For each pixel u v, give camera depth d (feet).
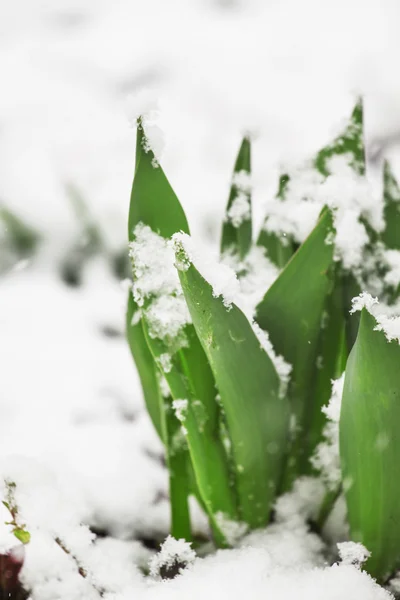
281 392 1.98
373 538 1.96
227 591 1.95
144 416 2.75
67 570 2.01
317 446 2.09
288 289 1.95
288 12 8.41
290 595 1.94
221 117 6.09
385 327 1.78
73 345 3.43
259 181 4.81
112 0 8.97
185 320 1.96
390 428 1.85
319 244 1.92
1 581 1.94
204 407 1.98
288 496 2.12
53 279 4.09
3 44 7.95
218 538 2.11
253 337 1.90
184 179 5.11
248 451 1.99
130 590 1.99
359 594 1.94
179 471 2.10
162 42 7.72
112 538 2.21
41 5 8.95
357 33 7.70
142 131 1.94
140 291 1.95
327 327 2.04
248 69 7.02
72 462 2.43
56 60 7.41
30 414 2.80
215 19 8.32
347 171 2.11
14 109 6.39
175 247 1.81
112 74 7.08
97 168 5.00
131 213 1.96
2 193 4.56
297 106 6.15
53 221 4.24
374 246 2.14
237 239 2.19
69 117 6.08
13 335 3.51
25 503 2.02
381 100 6.08
